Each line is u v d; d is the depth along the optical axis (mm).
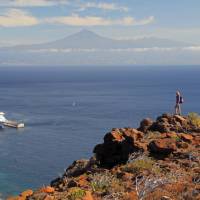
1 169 81938
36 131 132500
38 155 95250
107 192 16875
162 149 21703
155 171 18562
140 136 24875
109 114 172875
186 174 17766
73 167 25406
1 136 124062
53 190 19203
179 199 14375
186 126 26422
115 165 23188
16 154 96688
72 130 133125
